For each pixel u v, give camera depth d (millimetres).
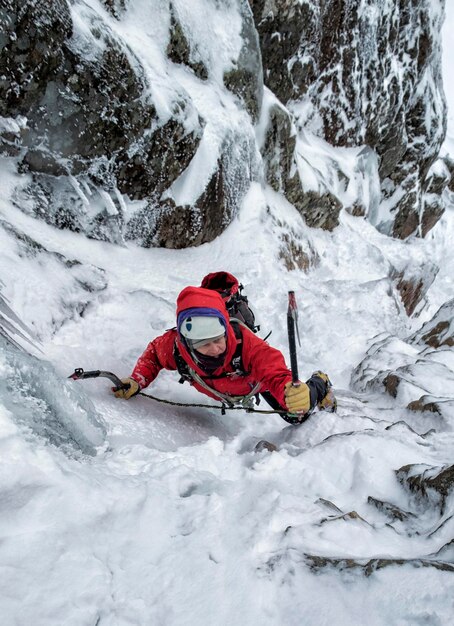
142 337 3615
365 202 10234
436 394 3676
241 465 2105
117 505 1424
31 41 3441
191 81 5551
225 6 5969
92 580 1156
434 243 13219
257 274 5730
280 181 7387
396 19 9781
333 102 9469
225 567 1278
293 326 2354
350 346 5332
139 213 4816
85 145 4078
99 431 2029
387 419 3277
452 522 1499
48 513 1300
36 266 3396
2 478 1337
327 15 8562
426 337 5617
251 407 2861
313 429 2699
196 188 5254
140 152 4477
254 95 6488
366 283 6906
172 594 1191
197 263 5371
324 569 1240
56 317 3264
